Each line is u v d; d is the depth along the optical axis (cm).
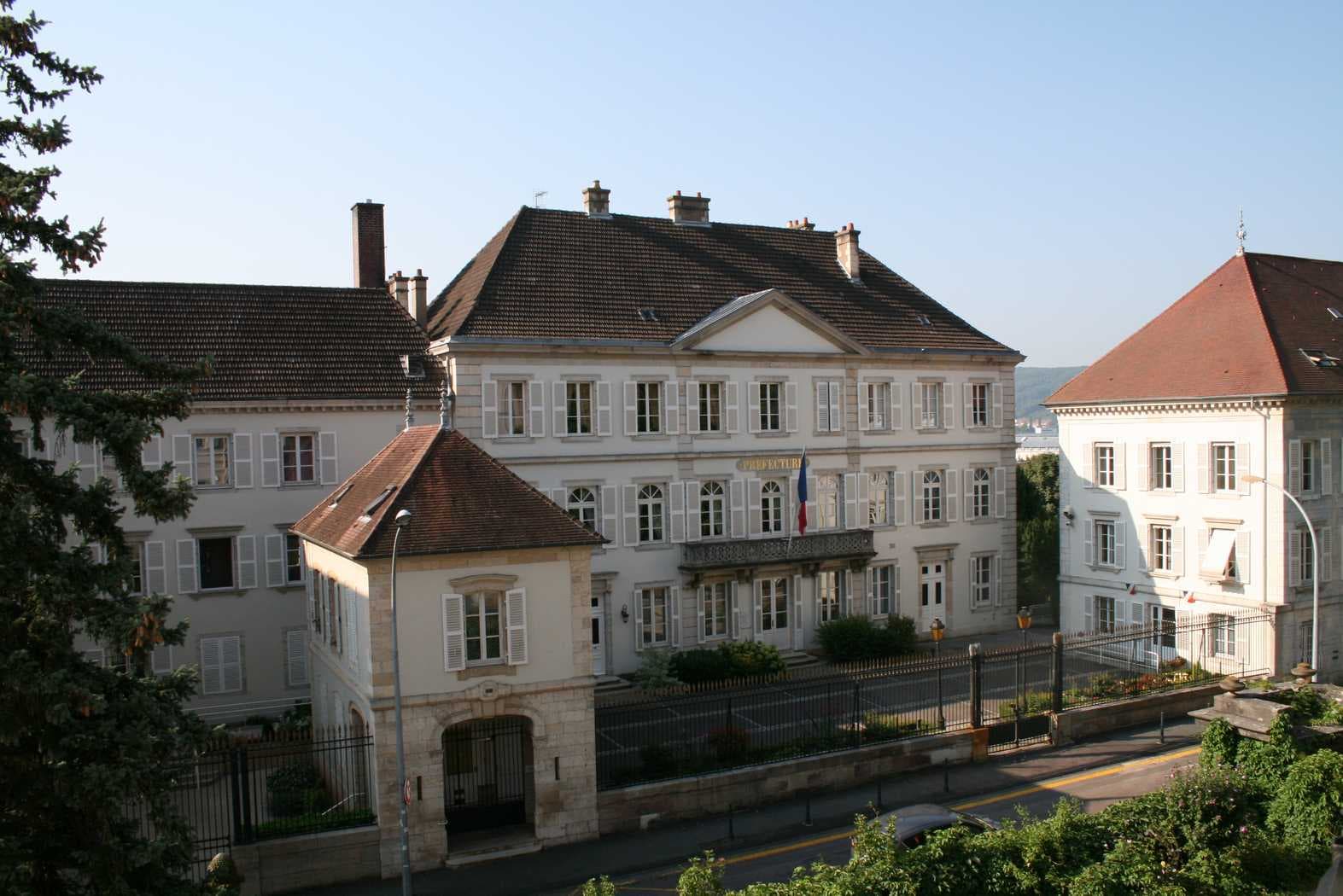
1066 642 3884
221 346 3506
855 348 4375
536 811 2305
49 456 3181
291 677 3453
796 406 4291
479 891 2098
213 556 3409
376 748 2181
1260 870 1576
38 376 1403
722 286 4384
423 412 3634
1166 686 3303
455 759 2386
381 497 2403
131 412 1522
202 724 1517
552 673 2322
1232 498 3791
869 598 4472
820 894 1455
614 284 4147
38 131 1410
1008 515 4834
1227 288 4188
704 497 4119
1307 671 2489
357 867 2159
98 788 1311
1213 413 3844
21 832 1401
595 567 3875
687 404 4056
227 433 3384
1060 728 2995
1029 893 1511
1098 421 4300
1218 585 3828
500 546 2262
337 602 2548
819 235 4966
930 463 4625
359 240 4072
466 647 2261
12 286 1378
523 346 3716
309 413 3491
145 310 3503
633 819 2406
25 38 1423
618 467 3925
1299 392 3600
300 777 2581
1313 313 4122
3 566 1336
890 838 1557
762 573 4122
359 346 3719
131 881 1420
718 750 2616
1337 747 1897
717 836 2358
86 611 1369
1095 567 4322
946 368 4666
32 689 1296
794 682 2778
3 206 1346
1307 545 3703
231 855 2064
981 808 2467
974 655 2908
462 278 4272
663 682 3559
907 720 2878
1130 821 1634
